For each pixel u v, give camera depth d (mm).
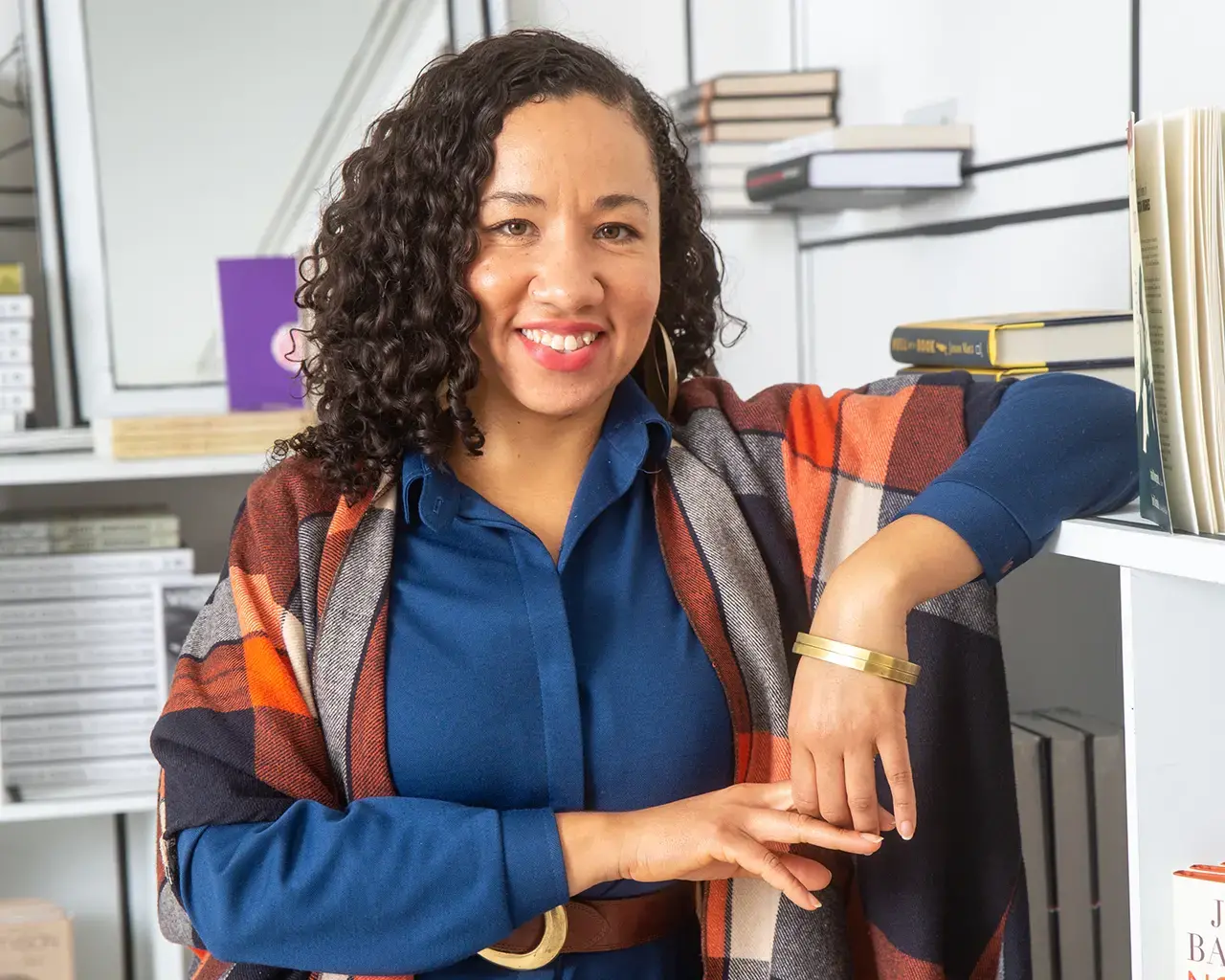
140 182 1955
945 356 1264
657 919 1016
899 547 877
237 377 1827
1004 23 1561
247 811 939
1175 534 784
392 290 1000
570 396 979
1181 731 837
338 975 964
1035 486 897
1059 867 1295
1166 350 770
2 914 1767
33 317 1974
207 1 1964
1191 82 1227
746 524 1062
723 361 2176
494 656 980
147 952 2090
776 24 2176
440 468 1016
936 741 1001
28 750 1762
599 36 2100
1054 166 1473
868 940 1049
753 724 1018
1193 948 810
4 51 1933
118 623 1783
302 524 1036
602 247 976
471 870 895
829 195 1736
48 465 1677
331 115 1999
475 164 951
